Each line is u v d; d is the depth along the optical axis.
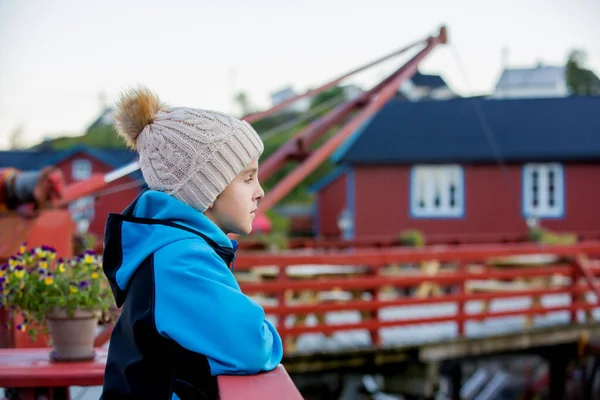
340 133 8.13
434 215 21.36
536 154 21.23
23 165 34.41
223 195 1.46
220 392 1.17
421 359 7.01
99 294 2.30
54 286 2.28
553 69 67.88
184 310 1.27
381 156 21.27
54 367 2.17
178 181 1.41
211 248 1.37
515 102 23.56
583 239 16.69
